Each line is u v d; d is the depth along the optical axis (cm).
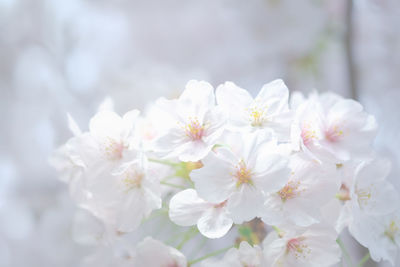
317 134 41
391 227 42
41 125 69
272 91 41
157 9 72
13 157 69
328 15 63
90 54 72
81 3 72
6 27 70
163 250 40
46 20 70
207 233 40
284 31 66
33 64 71
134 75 57
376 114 73
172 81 56
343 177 41
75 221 43
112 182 41
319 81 67
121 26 74
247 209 40
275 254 40
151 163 43
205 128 41
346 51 55
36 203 64
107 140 42
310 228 40
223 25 72
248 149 40
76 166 42
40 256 58
